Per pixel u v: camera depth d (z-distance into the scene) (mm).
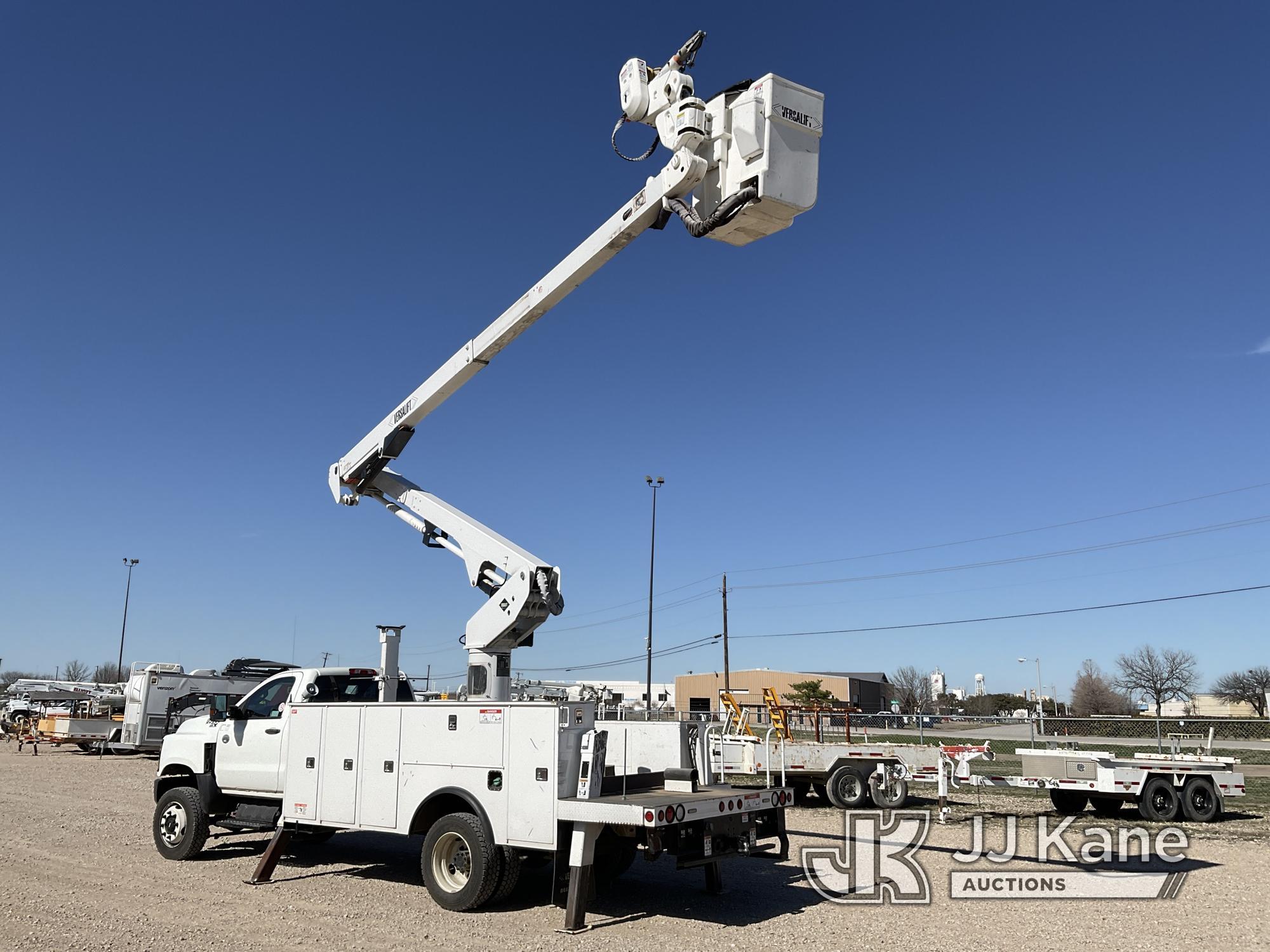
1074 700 80938
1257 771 26141
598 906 8562
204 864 10797
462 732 8656
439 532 11656
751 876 10102
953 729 48875
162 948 7098
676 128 8094
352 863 10852
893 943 7352
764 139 7539
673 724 9195
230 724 11086
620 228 8961
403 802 8969
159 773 11695
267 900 8828
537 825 7992
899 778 16469
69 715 33219
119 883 9633
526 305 10133
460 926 7805
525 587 9883
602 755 8273
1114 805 16875
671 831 7727
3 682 105625
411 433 12172
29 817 14812
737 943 7297
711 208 8078
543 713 8141
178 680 28594
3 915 8102
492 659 10195
